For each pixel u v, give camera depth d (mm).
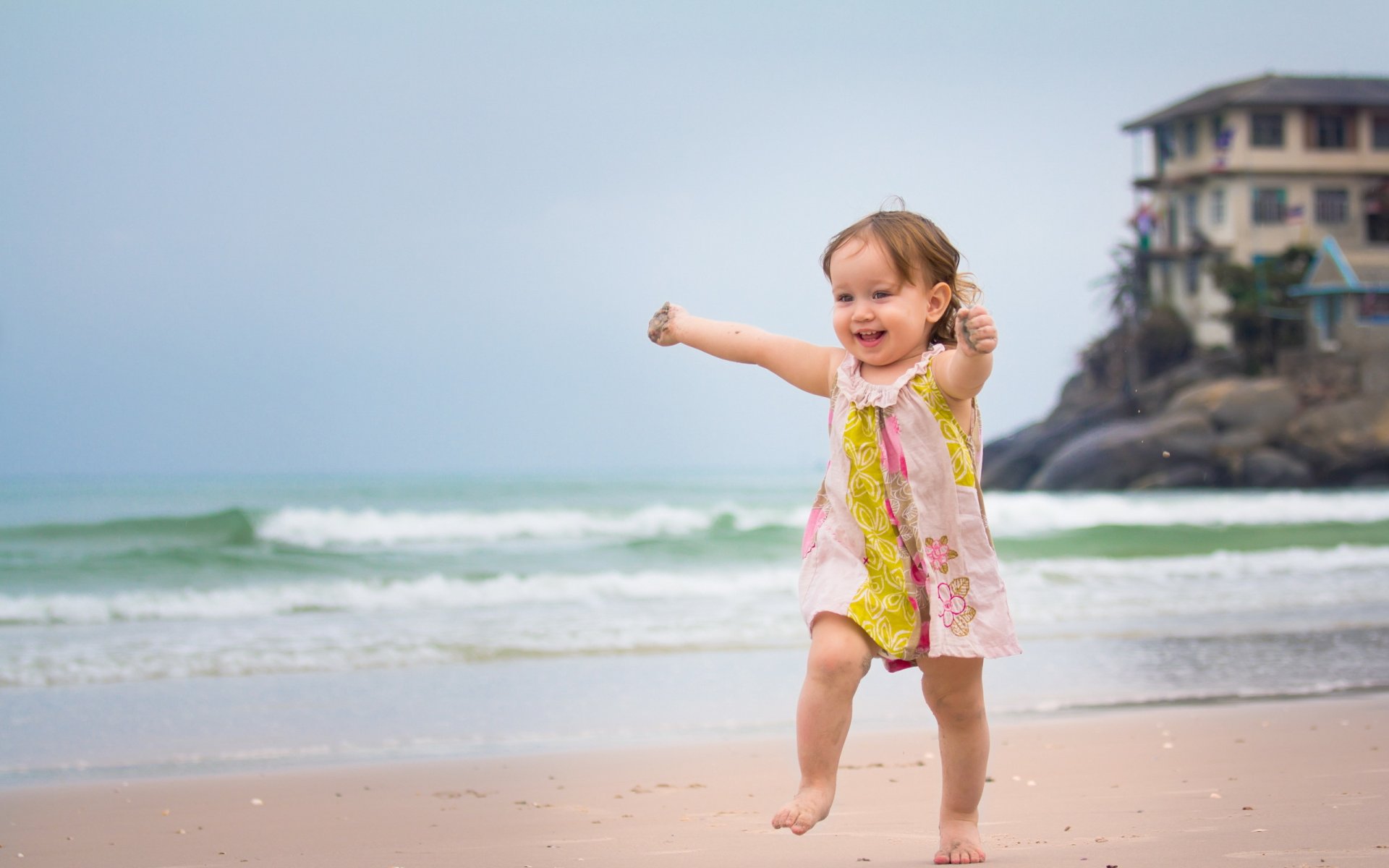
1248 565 17484
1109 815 4133
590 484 53781
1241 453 46969
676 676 9094
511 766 6074
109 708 7938
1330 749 5918
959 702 3039
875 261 2840
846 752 6168
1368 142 53781
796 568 17078
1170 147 56656
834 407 2924
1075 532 21609
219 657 9945
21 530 21219
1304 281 52250
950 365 2775
